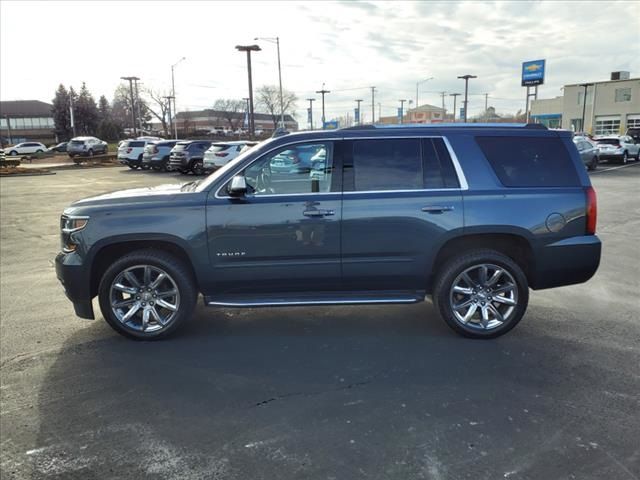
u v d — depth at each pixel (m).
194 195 4.62
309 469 2.84
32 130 108.50
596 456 2.94
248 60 42.91
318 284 4.71
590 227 4.73
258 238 4.57
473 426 3.25
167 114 104.31
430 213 4.57
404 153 4.68
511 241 4.86
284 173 4.63
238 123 112.44
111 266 4.62
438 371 4.05
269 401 3.60
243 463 2.90
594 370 4.05
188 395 3.71
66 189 21.17
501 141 4.76
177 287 4.67
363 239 4.59
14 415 3.45
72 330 5.06
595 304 5.73
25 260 8.37
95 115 100.75
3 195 18.91
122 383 3.91
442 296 4.68
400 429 3.22
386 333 4.89
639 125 67.56
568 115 74.88
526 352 4.41
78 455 2.99
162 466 2.88
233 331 4.98
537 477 2.76
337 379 3.94
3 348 4.60
